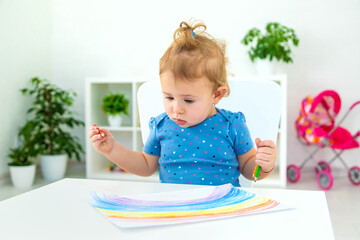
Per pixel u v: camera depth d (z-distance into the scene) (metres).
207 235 0.45
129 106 3.28
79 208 0.55
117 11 3.23
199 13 3.11
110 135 0.92
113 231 0.46
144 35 3.21
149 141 1.07
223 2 3.07
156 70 3.21
